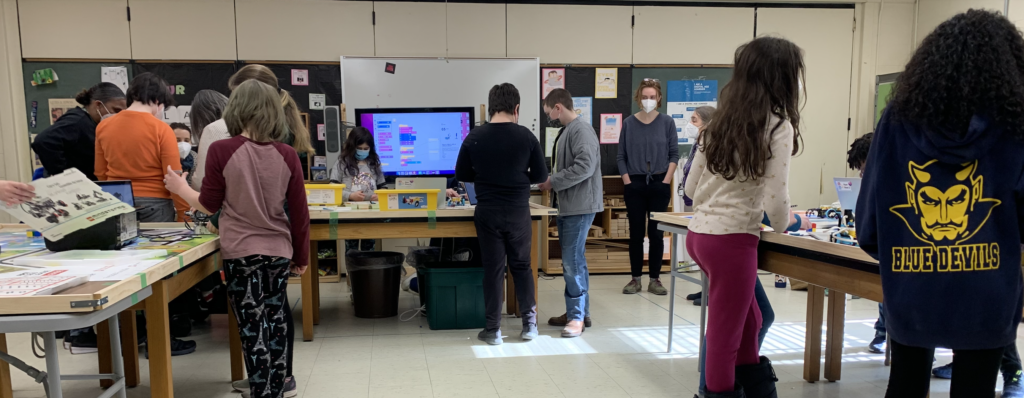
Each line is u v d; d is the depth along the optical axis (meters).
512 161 2.62
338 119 3.93
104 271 1.28
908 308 1.07
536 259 3.08
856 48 4.98
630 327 3.16
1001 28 1.00
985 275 1.01
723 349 1.56
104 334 2.22
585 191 2.87
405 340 2.91
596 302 3.79
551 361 2.58
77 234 1.55
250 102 1.75
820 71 4.98
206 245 1.70
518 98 2.71
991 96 0.98
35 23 4.17
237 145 1.73
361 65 4.53
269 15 4.42
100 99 2.76
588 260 4.87
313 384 2.29
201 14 4.33
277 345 1.93
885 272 1.10
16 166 4.20
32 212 1.49
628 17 4.79
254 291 1.77
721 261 1.53
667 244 4.93
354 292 3.42
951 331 1.04
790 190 5.05
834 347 2.32
